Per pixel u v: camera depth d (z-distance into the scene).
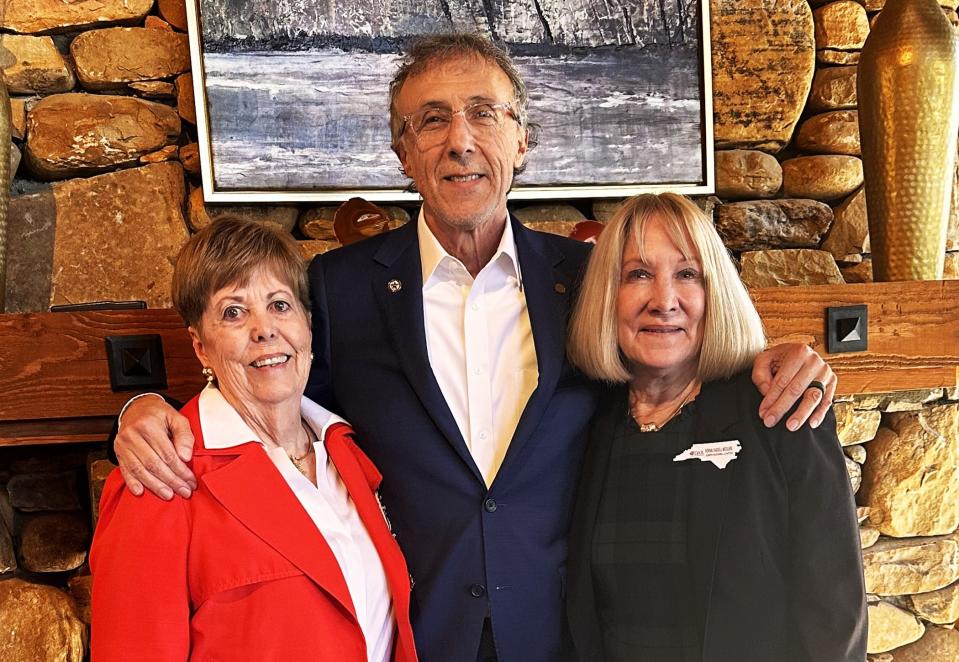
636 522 1.18
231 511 1.03
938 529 2.08
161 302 1.81
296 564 1.04
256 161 1.83
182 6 1.82
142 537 1.00
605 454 1.26
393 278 1.34
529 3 1.92
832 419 1.17
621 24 1.96
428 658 1.22
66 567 1.70
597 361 1.26
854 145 2.09
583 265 1.37
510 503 1.24
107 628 0.97
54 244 1.77
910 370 1.75
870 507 2.07
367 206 1.71
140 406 1.14
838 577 1.07
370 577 1.15
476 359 1.29
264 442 1.16
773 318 1.70
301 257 1.19
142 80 1.81
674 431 1.22
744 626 1.09
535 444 1.27
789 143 2.13
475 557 1.22
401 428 1.26
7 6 1.74
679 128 2.00
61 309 1.50
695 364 1.26
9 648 1.64
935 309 1.75
